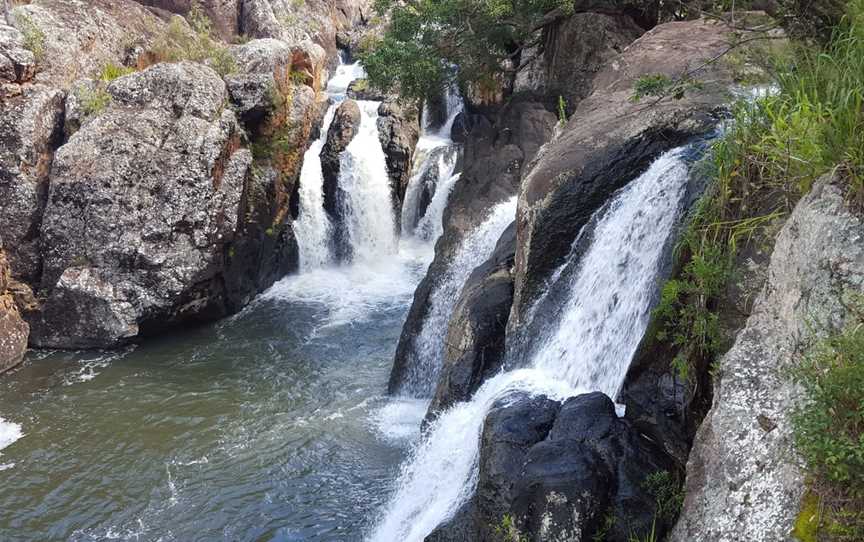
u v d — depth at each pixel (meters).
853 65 5.09
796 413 3.79
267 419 10.99
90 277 13.20
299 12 28.17
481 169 14.63
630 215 7.66
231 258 14.87
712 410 4.64
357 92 22.58
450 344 9.76
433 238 19.23
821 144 4.76
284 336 14.20
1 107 13.33
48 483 9.45
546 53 16.48
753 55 7.55
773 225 5.51
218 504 8.96
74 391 11.89
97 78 15.79
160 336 14.13
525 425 6.59
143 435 10.56
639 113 8.78
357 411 11.23
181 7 23.84
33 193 13.38
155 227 13.39
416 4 16.53
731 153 6.04
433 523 7.23
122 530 8.54
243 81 15.30
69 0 16.73
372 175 18.70
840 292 3.97
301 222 17.95
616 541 5.38
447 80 16.89
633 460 5.82
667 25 11.36
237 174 14.52
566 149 8.94
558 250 8.55
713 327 5.68
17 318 13.13
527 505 5.62
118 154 13.30
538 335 8.52
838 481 3.58
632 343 7.12
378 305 15.91
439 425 9.09
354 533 8.32
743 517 3.98
